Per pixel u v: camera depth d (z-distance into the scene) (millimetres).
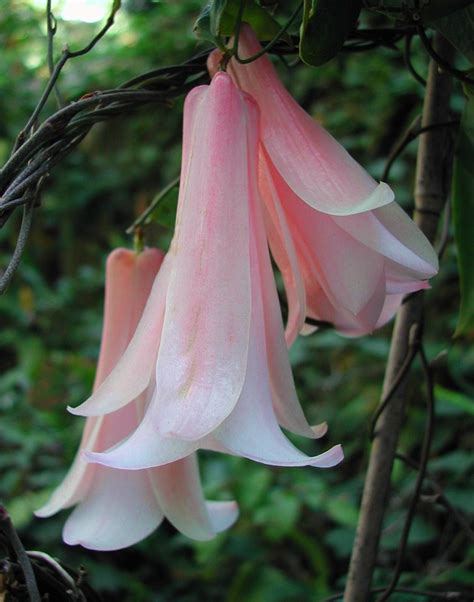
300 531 952
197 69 348
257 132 310
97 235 1534
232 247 297
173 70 346
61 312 1360
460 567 547
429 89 392
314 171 307
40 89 1497
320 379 1025
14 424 1047
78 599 337
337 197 302
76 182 1496
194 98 315
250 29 323
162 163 1455
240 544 895
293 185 306
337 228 315
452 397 652
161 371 290
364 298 311
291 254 312
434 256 307
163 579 969
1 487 983
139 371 304
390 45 380
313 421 1006
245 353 290
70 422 1078
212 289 294
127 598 954
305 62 320
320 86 1073
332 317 347
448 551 675
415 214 400
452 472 786
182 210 305
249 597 831
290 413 302
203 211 300
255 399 295
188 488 339
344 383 1009
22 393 1147
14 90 1506
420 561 736
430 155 396
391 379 399
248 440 288
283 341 304
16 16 1571
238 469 909
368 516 396
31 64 1551
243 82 320
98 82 1407
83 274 1402
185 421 282
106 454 285
